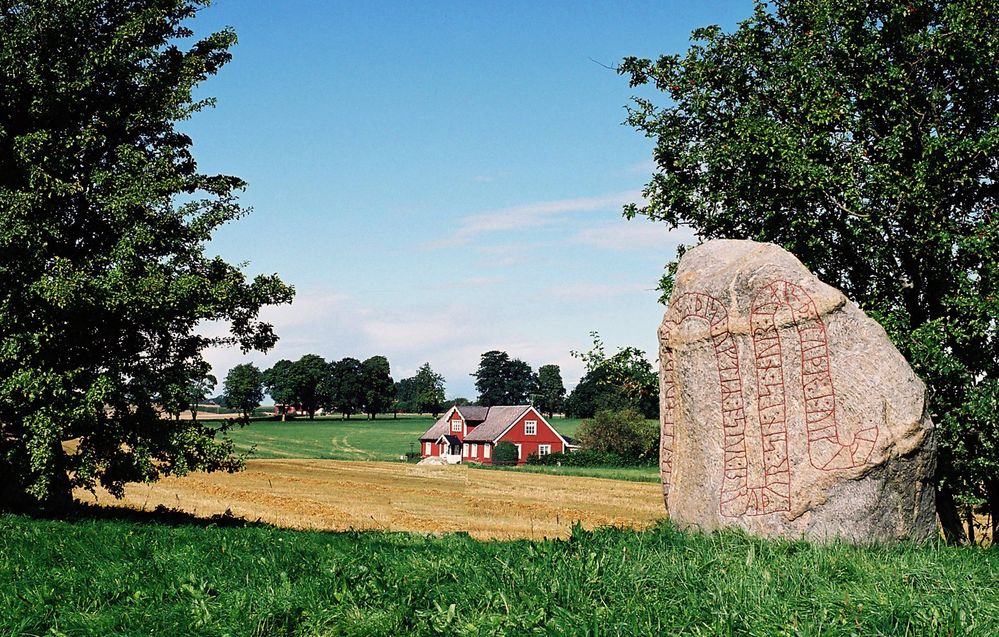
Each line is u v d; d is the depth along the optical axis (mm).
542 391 154750
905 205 14805
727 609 6836
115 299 17281
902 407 9938
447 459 82938
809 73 15898
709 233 17594
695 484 11023
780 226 16125
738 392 10789
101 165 19766
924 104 15328
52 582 8844
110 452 19125
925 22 15500
